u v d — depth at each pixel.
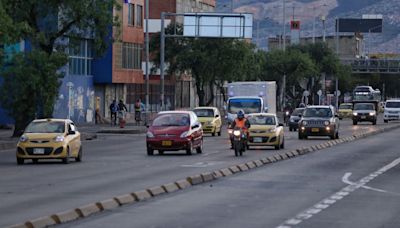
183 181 27.91
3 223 18.44
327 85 170.00
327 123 63.88
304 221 19.50
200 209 21.61
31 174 32.47
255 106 74.69
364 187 27.97
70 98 88.00
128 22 98.94
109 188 26.56
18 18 58.75
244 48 99.38
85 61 92.12
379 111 167.25
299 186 28.14
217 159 41.00
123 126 80.62
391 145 57.09
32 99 59.25
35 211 20.61
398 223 19.34
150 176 31.25
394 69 190.50
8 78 58.75
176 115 46.28
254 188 27.34
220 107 138.88
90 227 18.17
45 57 58.59
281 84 141.62
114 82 94.88
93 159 42.06
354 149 52.12
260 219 19.78
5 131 72.00
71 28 64.50
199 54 97.75
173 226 18.45
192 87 126.31
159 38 102.38
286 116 101.44
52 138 38.69
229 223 19.05
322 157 44.19
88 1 60.41
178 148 44.56
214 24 83.50
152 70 104.56
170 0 123.12
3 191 25.66
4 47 59.19
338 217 20.27
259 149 50.34
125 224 18.67
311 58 151.25
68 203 22.33
